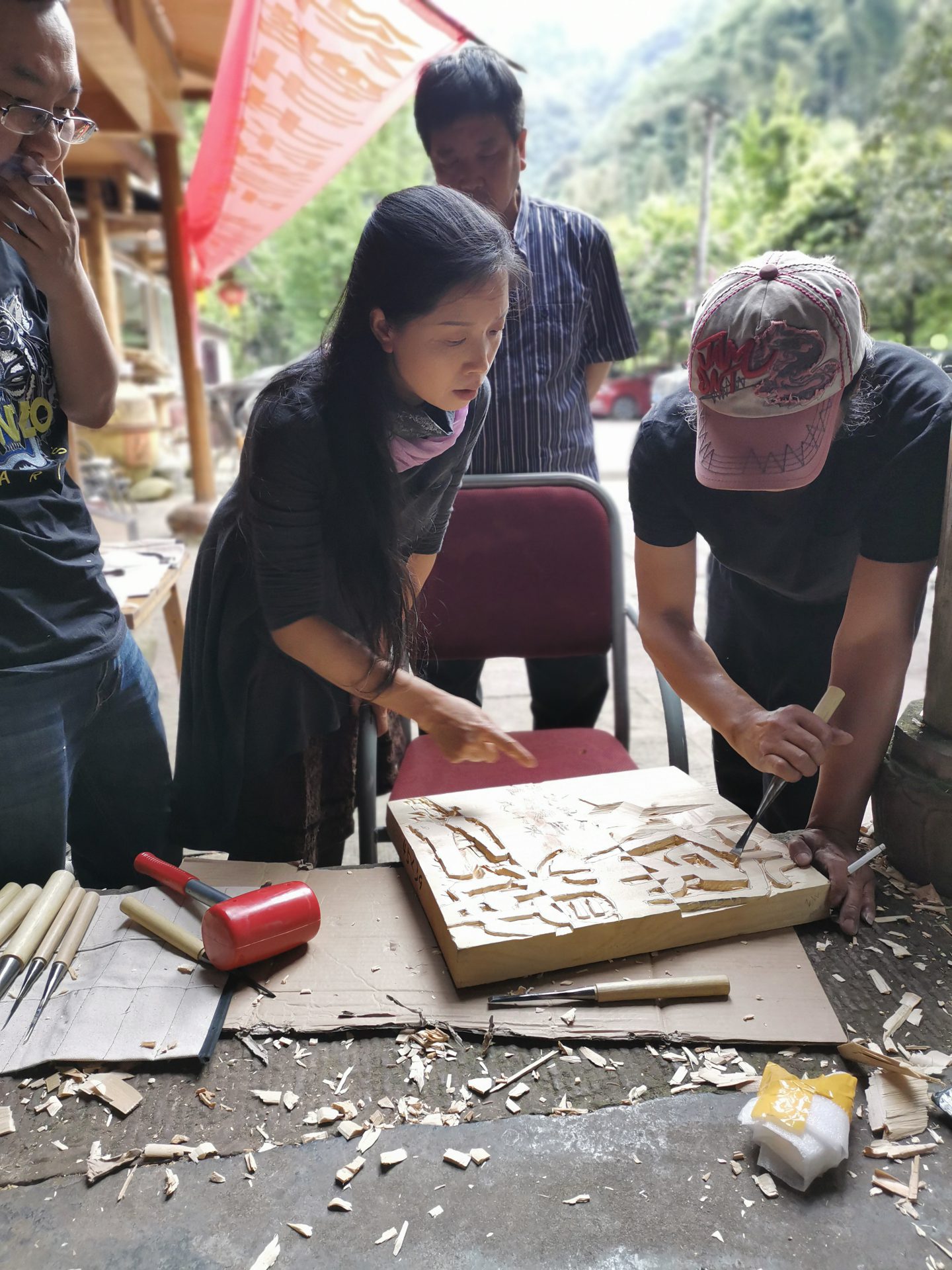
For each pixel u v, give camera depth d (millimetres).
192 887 1076
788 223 19062
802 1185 756
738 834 1148
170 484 8508
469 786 1606
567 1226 723
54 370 1169
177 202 5883
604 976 979
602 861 1082
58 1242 719
